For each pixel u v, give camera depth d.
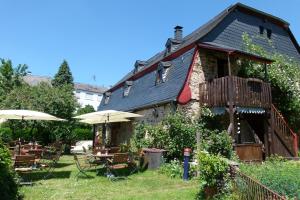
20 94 22.81
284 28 21.81
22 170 10.30
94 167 14.25
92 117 15.26
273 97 17.56
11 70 40.53
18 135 22.97
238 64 17.41
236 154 13.07
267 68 17.38
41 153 13.50
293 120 17.97
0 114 12.34
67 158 19.11
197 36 17.91
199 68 15.88
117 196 8.95
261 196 6.62
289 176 7.26
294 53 21.97
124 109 22.31
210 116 15.21
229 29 18.23
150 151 13.48
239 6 18.81
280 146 15.08
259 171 7.93
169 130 14.20
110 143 23.22
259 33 19.98
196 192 9.02
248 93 14.35
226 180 7.98
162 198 8.55
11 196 7.77
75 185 10.45
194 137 13.84
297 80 17.69
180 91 15.20
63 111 22.95
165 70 18.20
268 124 15.22
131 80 25.16
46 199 8.62
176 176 11.73
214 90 14.65
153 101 17.67
